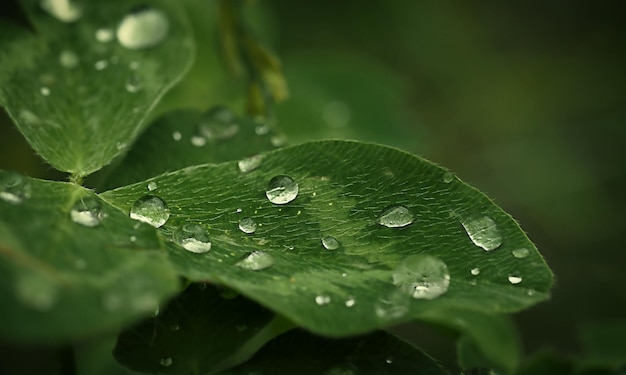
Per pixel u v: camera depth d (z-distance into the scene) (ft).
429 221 0.37
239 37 0.47
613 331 0.47
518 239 0.37
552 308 0.75
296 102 0.56
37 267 0.33
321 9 0.81
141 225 0.36
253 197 0.38
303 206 0.37
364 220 0.37
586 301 0.77
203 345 0.36
